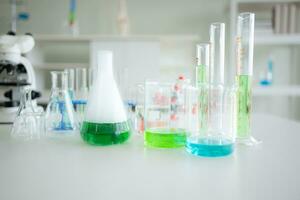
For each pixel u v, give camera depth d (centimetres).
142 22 287
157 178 46
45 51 287
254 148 67
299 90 244
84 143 69
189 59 281
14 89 104
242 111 71
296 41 242
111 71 67
